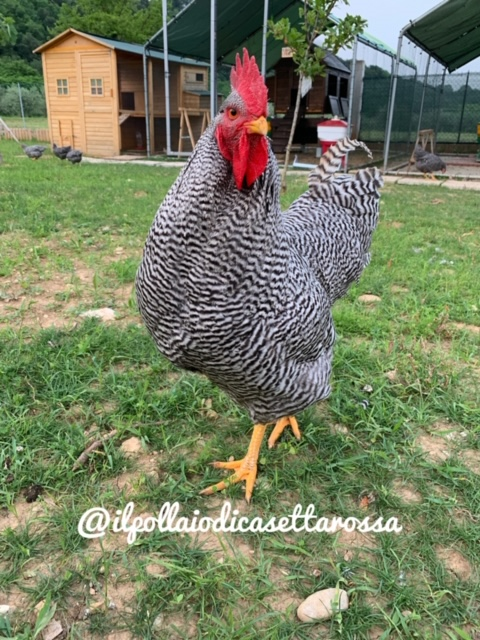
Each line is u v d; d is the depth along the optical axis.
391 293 1.18
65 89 4.30
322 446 0.70
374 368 0.87
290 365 0.55
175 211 0.48
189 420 0.74
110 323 1.00
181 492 0.62
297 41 1.92
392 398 0.79
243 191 0.46
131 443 0.70
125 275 1.22
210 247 0.47
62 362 0.84
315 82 4.21
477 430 0.73
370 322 1.01
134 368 0.86
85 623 0.47
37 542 0.55
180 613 0.49
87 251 1.43
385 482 0.65
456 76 4.95
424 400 0.80
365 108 3.74
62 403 0.76
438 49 4.14
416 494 0.64
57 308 1.06
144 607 0.48
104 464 0.65
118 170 3.14
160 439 0.71
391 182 3.06
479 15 3.17
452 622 0.49
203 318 0.49
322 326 0.58
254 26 3.85
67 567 0.52
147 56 4.03
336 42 1.88
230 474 0.65
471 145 5.04
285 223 0.67
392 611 0.49
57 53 4.20
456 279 1.25
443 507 0.61
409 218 1.93
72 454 0.66
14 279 1.20
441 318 1.02
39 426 0.70
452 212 2.08
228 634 0.46
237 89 0.46
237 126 0.44
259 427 0.65
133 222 1.73
